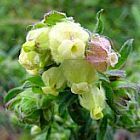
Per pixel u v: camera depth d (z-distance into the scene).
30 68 0.16
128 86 0.18
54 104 0.19
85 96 0.16
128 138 0.34
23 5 0.47
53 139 0.24
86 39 0.15
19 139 0.37
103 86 0.18
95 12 0.46
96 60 0.15
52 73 0.16
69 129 0.22
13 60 0.35
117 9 0.46
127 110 0.18
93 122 0.21
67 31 0.15
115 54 0.16
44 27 0.16
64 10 0.46
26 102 0.18
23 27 0.43
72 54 0.15
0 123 0.34
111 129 0.21
